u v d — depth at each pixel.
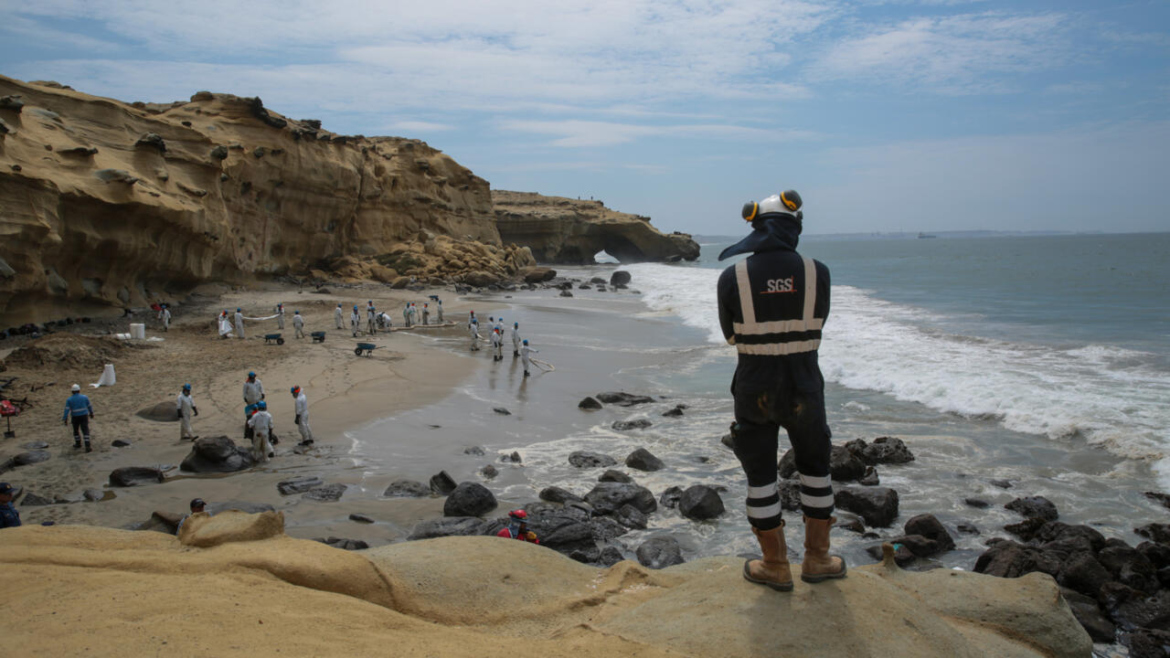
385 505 12.89
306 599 3.54
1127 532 11.54
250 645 2.96
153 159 35.59
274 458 15.45
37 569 3.71
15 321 26.81
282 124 52.97
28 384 20.30
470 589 3.98
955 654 3.20
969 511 12.66
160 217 33.34
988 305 43.47
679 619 3.42
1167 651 8.16
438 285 64.19
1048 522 11.43
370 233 68.94
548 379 24.67
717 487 14.14
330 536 11.33
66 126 32.69
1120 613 9.04
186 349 27.08
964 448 15.96
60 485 13.34
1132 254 115.88
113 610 3.21
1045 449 15.75
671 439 17.55
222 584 3.58
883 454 15.25
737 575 3.77
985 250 157.38
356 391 21.64
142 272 35.41
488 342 32.75
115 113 35.72
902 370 22.84
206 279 41.28
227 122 50.81
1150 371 22.05
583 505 12.80
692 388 23.41
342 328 35.81
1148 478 13.84
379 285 60.59
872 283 64.94
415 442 16.91
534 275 73.56
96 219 30.17
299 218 57.66
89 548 4.09
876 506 12.23
